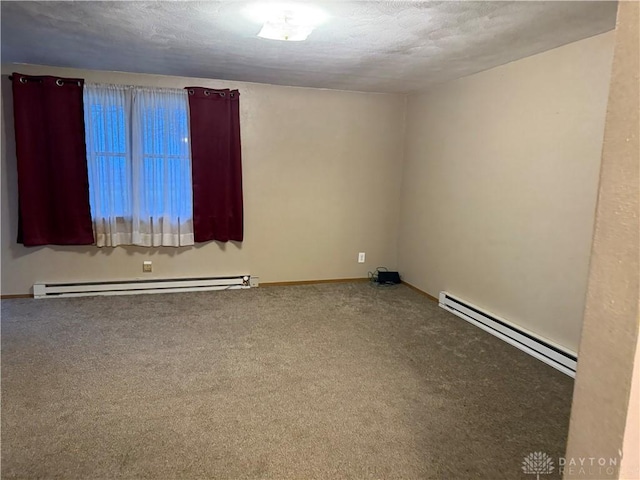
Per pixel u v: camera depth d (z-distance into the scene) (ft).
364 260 17.25
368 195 16.87
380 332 12.00
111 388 8.62
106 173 13.92
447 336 11.82
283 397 8.52
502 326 11.59
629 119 2.00
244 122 15.08
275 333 11.73
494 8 7.48
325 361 10.13
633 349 2.03
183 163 14.56
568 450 2.43
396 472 6.53
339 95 15.88
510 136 11.43
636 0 1.96
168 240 14.76
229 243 15.61
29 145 13.14
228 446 7.00
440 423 7.79
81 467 6.41
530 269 10.92
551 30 8.70
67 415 7.67
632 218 2.00
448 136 14.06
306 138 15.81
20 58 12.15
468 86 13.00
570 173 9.73
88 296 14.16
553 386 9.17
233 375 9.33
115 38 9.88
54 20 8.70
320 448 7.02
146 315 12.72
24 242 13.46
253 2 7.47
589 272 2.25
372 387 9.00
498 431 7.59
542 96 10.39
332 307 14.02
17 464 6.42
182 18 8.40
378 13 7.80
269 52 10.81
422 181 15.62
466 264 13.35
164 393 8.51
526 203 10.97
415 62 11.46
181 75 13.97
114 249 14.47
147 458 6.65
